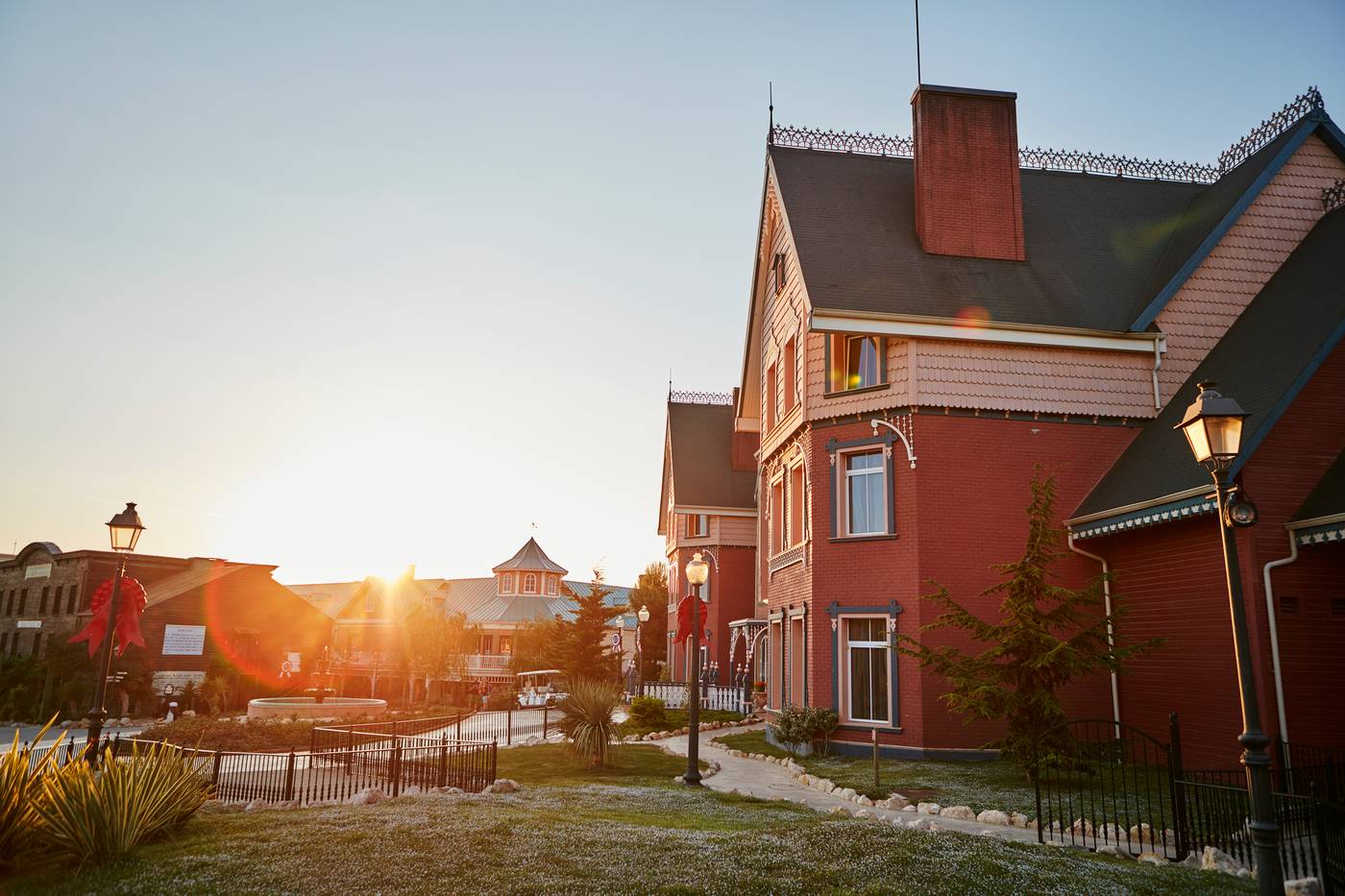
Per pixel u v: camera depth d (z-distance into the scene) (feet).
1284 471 45.65
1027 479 60.08
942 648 48.32
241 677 135.44
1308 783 40.57
